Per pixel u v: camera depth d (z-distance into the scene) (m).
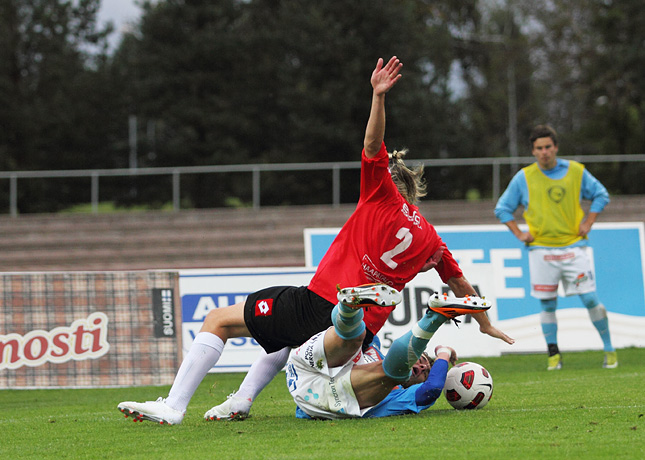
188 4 58.19
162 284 16.94
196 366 9.25
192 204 43.56
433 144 52.78
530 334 22.28
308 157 52.81
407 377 8.70
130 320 16.83
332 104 52.62
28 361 16.67
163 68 56.81
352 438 7.64
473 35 78.75
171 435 8.41
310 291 8.80
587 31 68.06
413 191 9.29
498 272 22.78
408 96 52.59
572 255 17.70
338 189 38.12
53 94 63.38
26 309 16.81
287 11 57.41
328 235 23.50
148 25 57.44
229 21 58.72
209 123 55.59
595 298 17.70
